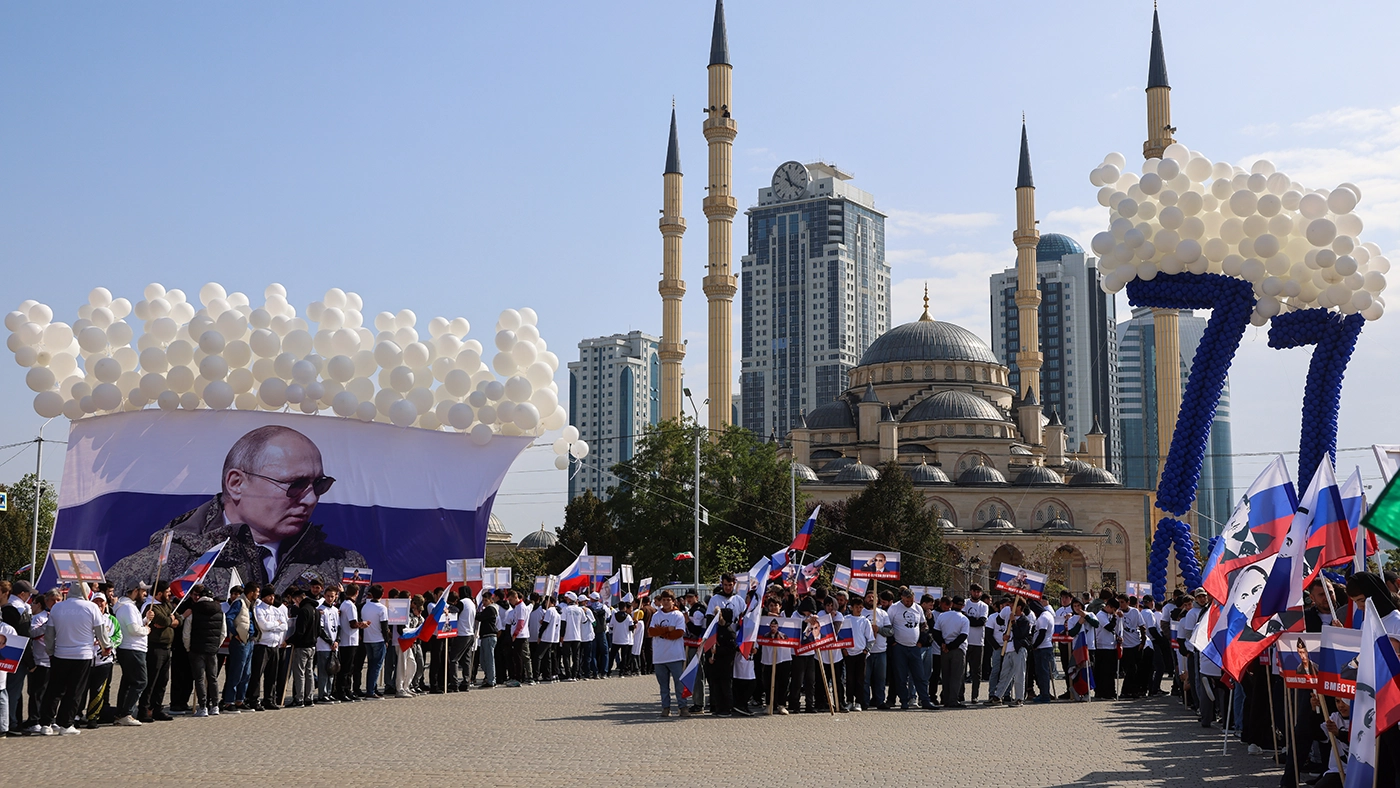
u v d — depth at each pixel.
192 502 40.44
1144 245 34.03
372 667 32.47
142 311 40.03
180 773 18.67
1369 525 16.94
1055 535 116.06
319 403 40.72
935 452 127.00
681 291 109.44
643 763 19.78
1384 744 15.16
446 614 33.88
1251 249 33.59
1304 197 32.88
